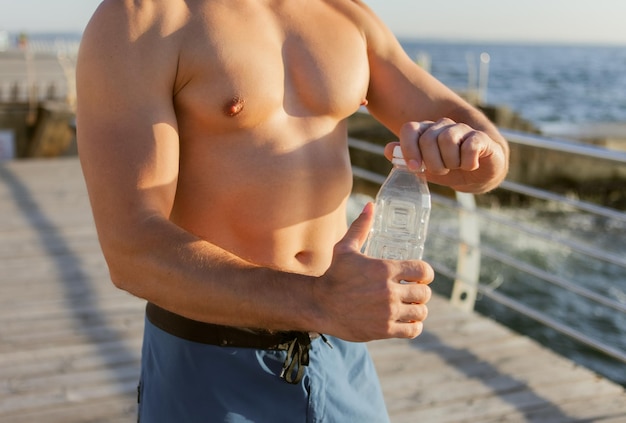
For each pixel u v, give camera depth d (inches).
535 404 122.8
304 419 54.3
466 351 143.1
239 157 52.6
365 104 65.5
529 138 138.1
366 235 44.4
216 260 44.4
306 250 56.3
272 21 55.5
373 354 141.3
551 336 346.9
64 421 114.3
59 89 908.0
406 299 40.6
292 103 55.4
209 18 51.2
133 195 46.3
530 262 474.6
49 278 184.5
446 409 120.6
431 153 48.1
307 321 42.2
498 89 2482.8
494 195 614.5
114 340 144.9
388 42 63.2
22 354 138.1
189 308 44.7
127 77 47.5
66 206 270.2
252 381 52.9
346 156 59.4
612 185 622.2
